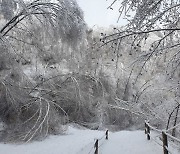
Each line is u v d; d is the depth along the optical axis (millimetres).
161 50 6887
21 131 17031
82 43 22672
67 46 21922
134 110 22172
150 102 20422
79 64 23938
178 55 7434
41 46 22969
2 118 17828
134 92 22891
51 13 20578
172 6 6227
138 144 12328
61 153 13656
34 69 23672
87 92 23250
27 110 18172
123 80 23297
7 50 18422
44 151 14195
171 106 16422
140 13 6277
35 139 16656
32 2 20297
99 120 23016
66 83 22531
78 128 21344
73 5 20766
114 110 23516
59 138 17344
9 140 15992
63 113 22297
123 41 7047
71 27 20547
